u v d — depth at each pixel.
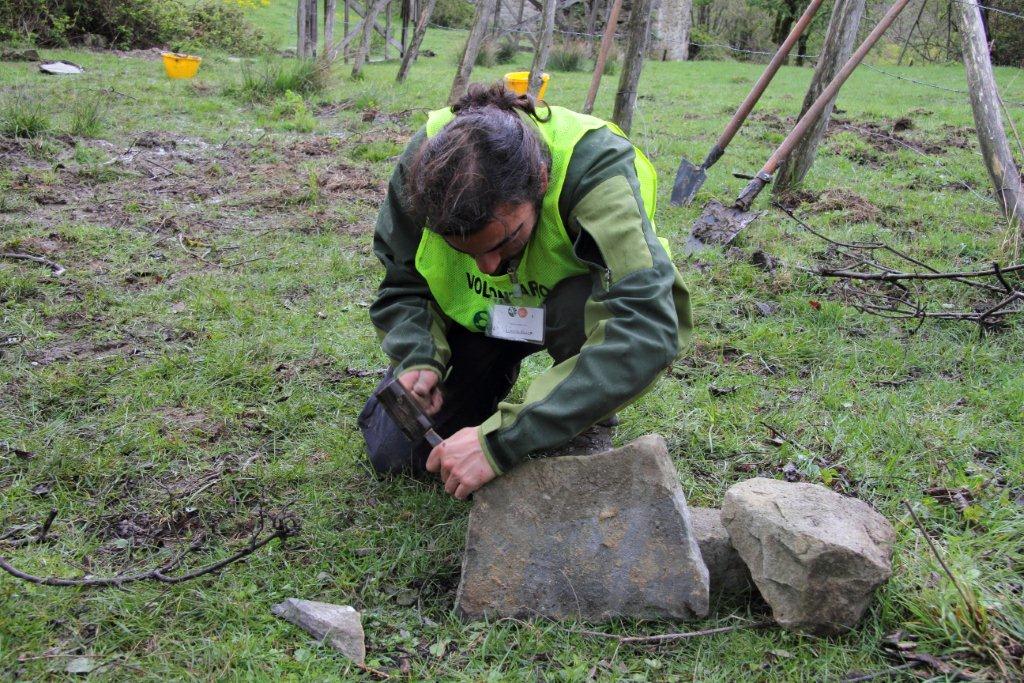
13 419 3.14
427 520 2.61
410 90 11.45
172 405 3.28
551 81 13.66
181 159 7.07
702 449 3.06
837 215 5.69
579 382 2.09
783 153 5.53
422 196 1.99
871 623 2.17
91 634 2.15
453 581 2.40
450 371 2.76
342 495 2.75
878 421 3.19
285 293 4.44
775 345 3.90
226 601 2.24
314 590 2.34
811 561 2.05
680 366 3.70
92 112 7.71
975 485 2.76
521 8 19.27
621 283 2.12
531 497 2.24
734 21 32.38
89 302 4.17
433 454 2.21
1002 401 3.35
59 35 15.19
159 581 2.31
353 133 8.38
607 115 10.36
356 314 4.18
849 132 8.62
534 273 2.38
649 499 2.19
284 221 5.59
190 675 2.01
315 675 2.00
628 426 3.14
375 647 2.14
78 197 5.88
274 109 9.23
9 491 2.72
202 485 2.79
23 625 2.14
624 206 2.16
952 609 2.13
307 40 16.33
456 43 22.75
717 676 2.04
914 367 3.73
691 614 2.17
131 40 16.44
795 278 4.62
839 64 6.02
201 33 17.86
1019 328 4.01
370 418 2.88
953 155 7.83
